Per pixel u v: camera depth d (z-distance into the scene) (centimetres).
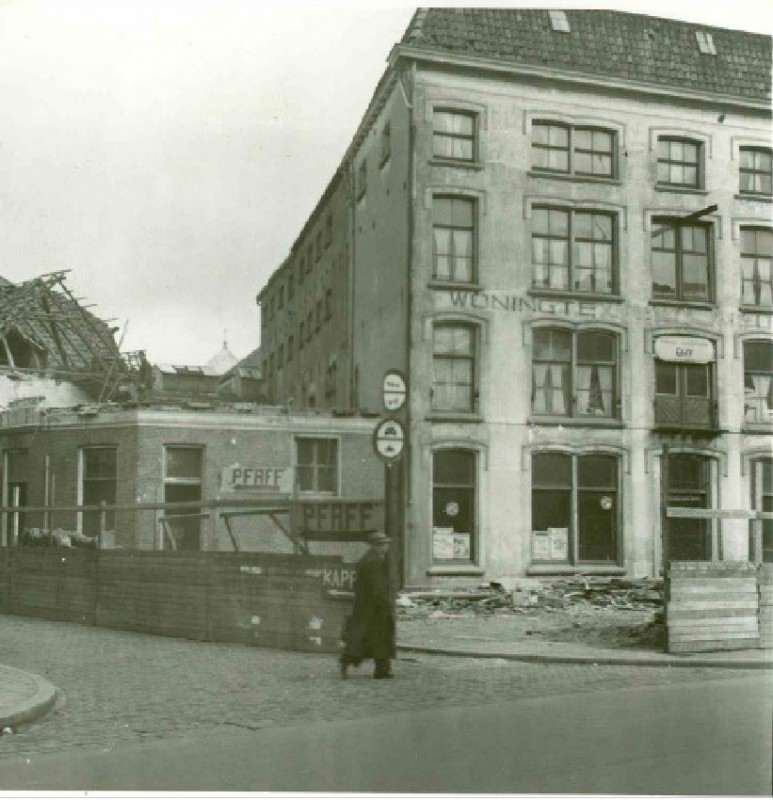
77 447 2931
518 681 1280
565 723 956
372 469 2955
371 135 3331
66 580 2219
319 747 887
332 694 1188
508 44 3067
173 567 1917
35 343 3697
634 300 3130
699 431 3133
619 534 3039
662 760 788
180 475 2856
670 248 3216
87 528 2908
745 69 3288
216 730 989
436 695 1169
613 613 2397
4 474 3105
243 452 2878
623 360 3102
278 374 4331
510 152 3064
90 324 3784
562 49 3117
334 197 3753
